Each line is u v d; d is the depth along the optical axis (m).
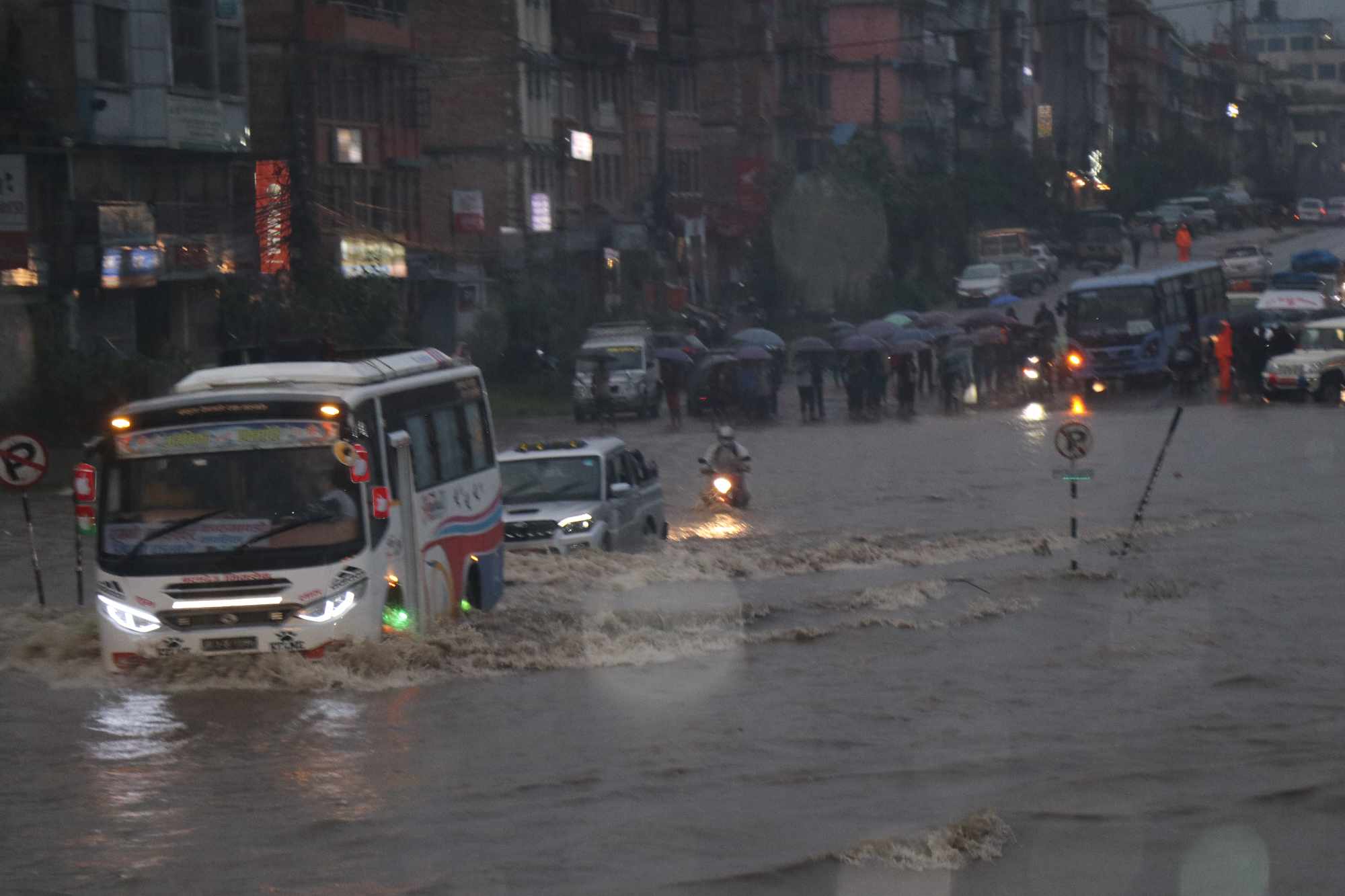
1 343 81.25
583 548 43.06
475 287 128.25
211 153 96.44
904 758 23.00
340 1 115.62
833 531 52.06
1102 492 59.94
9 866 19.09
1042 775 21.86
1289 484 59.84
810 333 153.62
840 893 17.36
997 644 31.92
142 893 18.02
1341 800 20.33
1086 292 111.06
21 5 86.12
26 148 82.75
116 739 25.61
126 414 30.50
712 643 32.66
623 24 156.50
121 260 86.81
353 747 24.61
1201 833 19.19
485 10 138.00
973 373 111.56
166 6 91.19
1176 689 27.41
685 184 176.25
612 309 139.38
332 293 99.88
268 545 29.92
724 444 59.56
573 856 18.75
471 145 138.38
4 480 39.06
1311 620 33.56
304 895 17.73
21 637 34.56
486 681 29.56
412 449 33.12
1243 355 104.44
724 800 21.03
